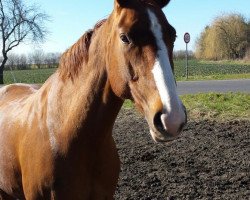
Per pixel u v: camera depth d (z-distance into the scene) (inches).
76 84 53.5
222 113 199.6
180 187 105.2
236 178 110.7
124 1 45.4
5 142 62.8
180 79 430.3
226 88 318.7
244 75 467.2
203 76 476.1
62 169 52.2
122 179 110.7
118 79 47.0
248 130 165.2
